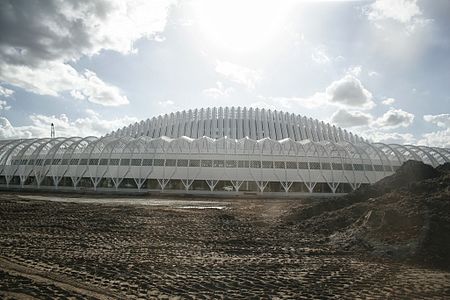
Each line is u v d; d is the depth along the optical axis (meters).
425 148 78.25
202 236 26.05
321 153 70.69
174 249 22.11
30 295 12.98
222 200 58.28
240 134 89.19
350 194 35.06
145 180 67.19
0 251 19.81
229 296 13.76
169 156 68.12
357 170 70.56
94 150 70.56
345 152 71.44
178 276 16.27
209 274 16.73
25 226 27.88
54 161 70.94
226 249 22.36
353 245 22.11
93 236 25.20
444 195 22.81
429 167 35.06
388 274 16.95
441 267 18.03
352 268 18.08
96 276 15.90
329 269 17.92
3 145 76.06
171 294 13.83
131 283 15.05
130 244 23.05
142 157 68.25
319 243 24.19
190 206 45.59
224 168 67.50
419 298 13.80
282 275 16.83
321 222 28.84
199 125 92.06
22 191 66.19
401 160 73.12
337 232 25.62
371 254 20.39
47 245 21.91
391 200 26.17
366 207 28.02
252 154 68.50
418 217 21.05
